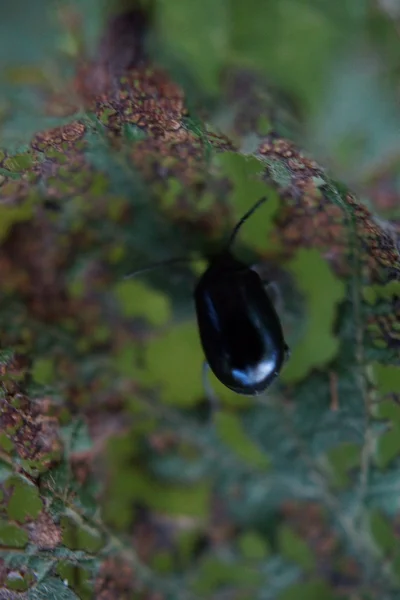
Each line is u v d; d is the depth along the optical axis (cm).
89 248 6
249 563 7
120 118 5
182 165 6
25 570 6
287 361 6
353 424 6
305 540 7
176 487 7
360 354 6
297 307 6
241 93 5
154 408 6
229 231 6
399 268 6
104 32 5
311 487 6
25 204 6
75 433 6
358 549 7
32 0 5
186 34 5
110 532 6
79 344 6
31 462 6
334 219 6
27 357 6
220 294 6
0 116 5
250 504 7
